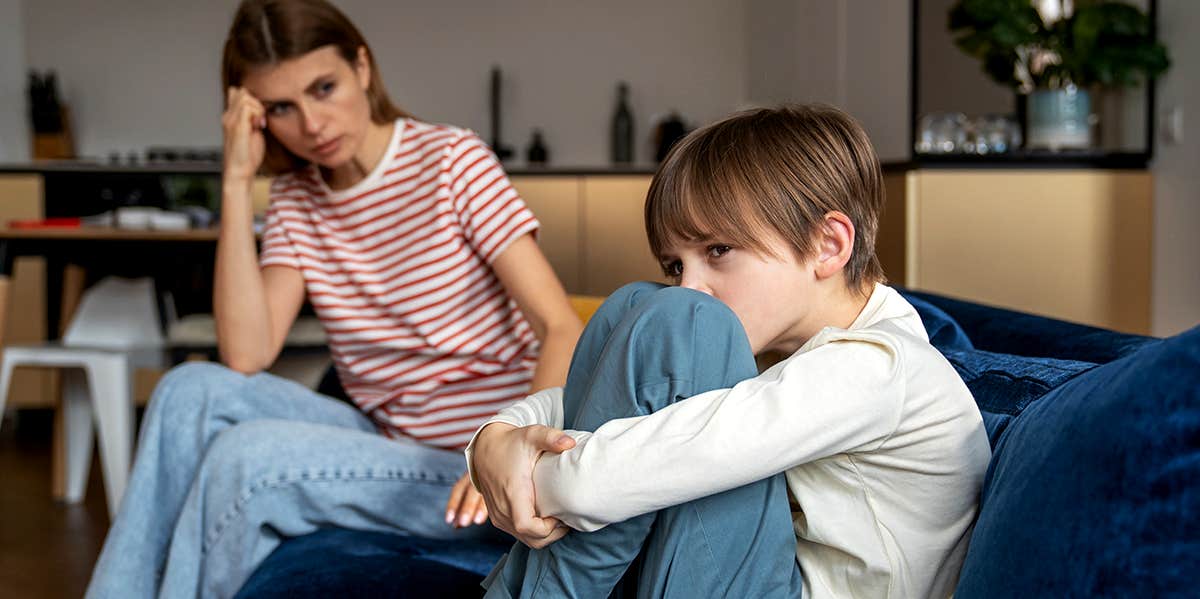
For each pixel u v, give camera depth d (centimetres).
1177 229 366
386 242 180
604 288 475
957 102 457
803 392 89
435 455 160
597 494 90
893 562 94
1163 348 69
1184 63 360
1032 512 74
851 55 462
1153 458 64
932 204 375
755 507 94
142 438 157
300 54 169
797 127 105
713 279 105
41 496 386
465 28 640
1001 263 376
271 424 152
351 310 184
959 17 385
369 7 638
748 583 94
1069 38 378
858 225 107
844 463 94
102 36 625
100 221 405
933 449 92
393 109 183
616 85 643
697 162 104
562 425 113
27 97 608
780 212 102
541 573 99
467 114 642
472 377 181
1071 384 85
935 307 150
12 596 281
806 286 104
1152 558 62
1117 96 383
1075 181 376
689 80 644
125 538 152
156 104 628
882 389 90
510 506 96
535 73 642
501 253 172
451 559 147
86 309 389
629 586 102
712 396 91
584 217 473
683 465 88
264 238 188
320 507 149
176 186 511
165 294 416
